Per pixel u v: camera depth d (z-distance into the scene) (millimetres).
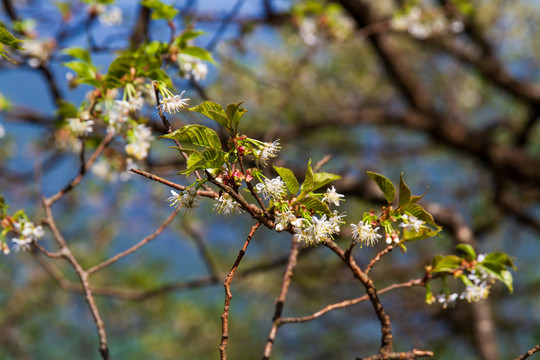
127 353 7699
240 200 1191
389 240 1315
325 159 1898
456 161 8281
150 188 5938
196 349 7715
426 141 8148
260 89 6332
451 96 7445
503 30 7066
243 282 7473
